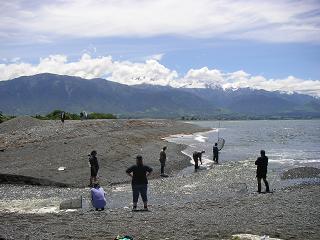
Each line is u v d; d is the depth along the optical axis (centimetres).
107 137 5534
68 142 4669
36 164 3547
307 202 2028
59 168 3397
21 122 6475
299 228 1448
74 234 1384
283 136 11150
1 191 2734
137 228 1475
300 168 3847
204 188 2828
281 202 2042
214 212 1803
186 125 13762
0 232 1404
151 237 1334
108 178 3253
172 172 3872
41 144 4531
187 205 2056
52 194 2592
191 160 4778
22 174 3067
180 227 1487
